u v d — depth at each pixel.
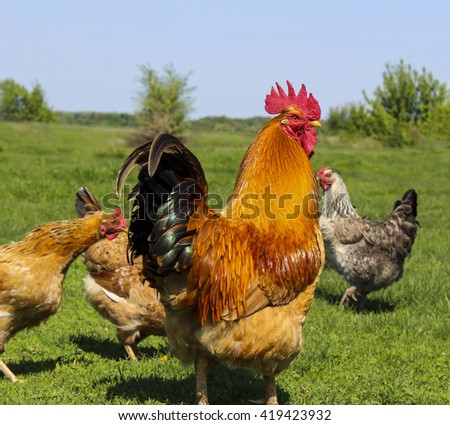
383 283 9.45
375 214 18.42
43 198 18.86
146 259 5.06
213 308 5.00
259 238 5.16
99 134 62.50
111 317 7.06
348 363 6.96
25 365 6.87
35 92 97.19
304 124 5.64
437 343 7.80
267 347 5.12
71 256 6.40
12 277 6.03
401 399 5.97
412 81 74.88
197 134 67.00
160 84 60.53
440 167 38.16
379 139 72.00
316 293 10.20
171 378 6.54
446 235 15.95
